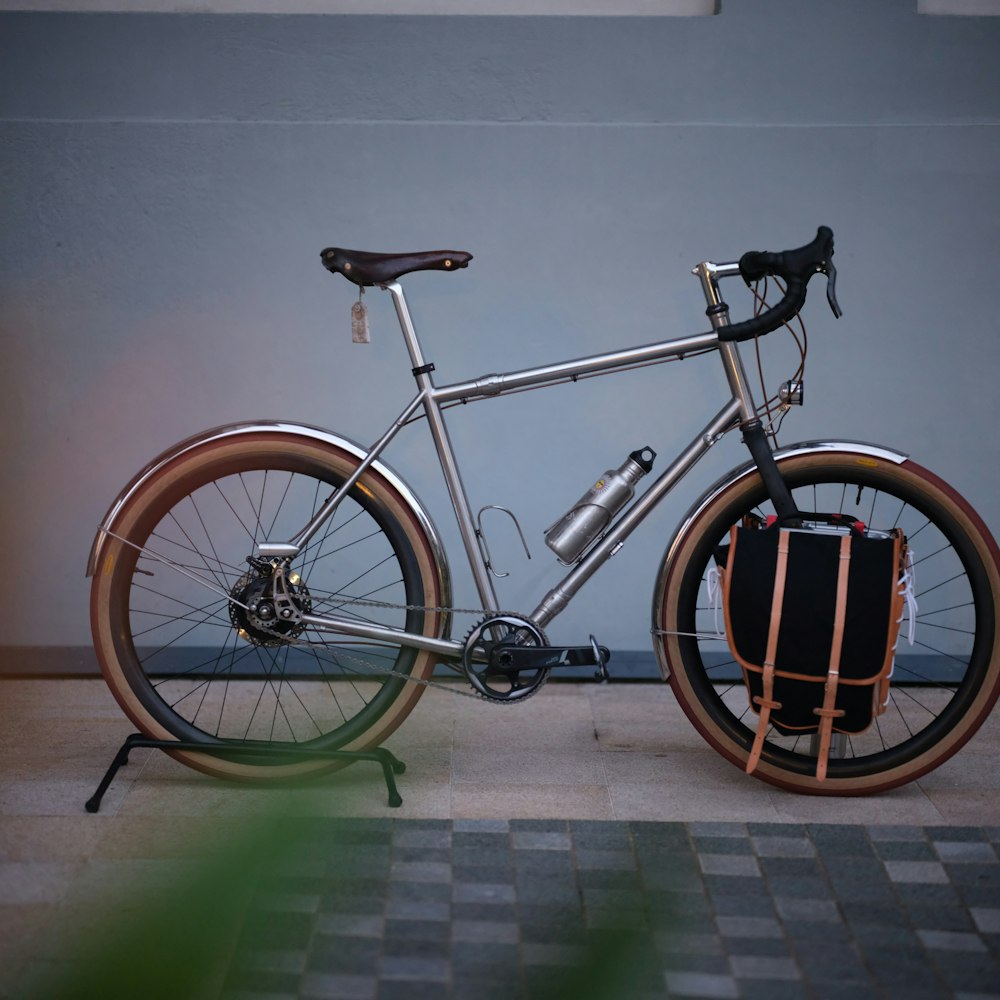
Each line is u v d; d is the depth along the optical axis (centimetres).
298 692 332
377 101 323
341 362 334
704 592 346
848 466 268
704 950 206
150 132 324
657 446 337
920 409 335
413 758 286
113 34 320
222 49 321
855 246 328
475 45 321
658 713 317
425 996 192
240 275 330
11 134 323
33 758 282
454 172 325
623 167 325
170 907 163
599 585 342
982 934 212
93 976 171
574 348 333
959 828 250
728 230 328
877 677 250
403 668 271
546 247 329
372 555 343
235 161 325
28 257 329
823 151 324
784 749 271
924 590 344
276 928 209
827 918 217
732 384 269
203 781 271
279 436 267
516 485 338
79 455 337
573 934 209
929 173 325
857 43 320
